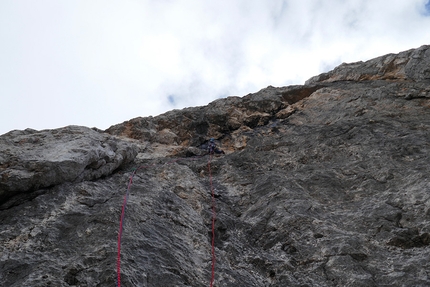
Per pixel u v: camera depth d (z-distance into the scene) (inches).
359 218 228.4
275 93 551.2
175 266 177.9
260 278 194.2
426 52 480.1
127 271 158.1
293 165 339.3
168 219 226.4
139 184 271.4
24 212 203.0
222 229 237.8
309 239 217.5
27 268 159.2
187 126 509.0
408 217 216.8
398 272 177.9
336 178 288.0
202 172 356.2
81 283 150.0
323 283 182.5
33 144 264.4
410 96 424.2
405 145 307.7
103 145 290.8
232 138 481.4
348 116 424.8
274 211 252.2
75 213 207.5
